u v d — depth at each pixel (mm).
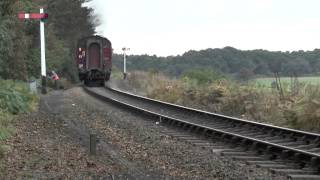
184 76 57125
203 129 23672
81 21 98562
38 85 54719
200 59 127625
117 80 81625
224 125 26266
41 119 26219
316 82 31594
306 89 29219
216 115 28281
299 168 15805
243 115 31516
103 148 18453
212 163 16453
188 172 15031
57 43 74812
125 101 43156
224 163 16547
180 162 16562
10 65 46312
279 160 17156
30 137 20031
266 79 50031
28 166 14766
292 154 17016
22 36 48875
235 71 114812
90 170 14602
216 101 39062
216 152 18891
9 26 41562
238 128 24953
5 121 22422
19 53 47531
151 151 18516
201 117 30062
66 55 81250
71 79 86125
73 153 17062
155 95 48406
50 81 61594
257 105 31812
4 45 40531
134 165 15727
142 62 155250
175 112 33750
